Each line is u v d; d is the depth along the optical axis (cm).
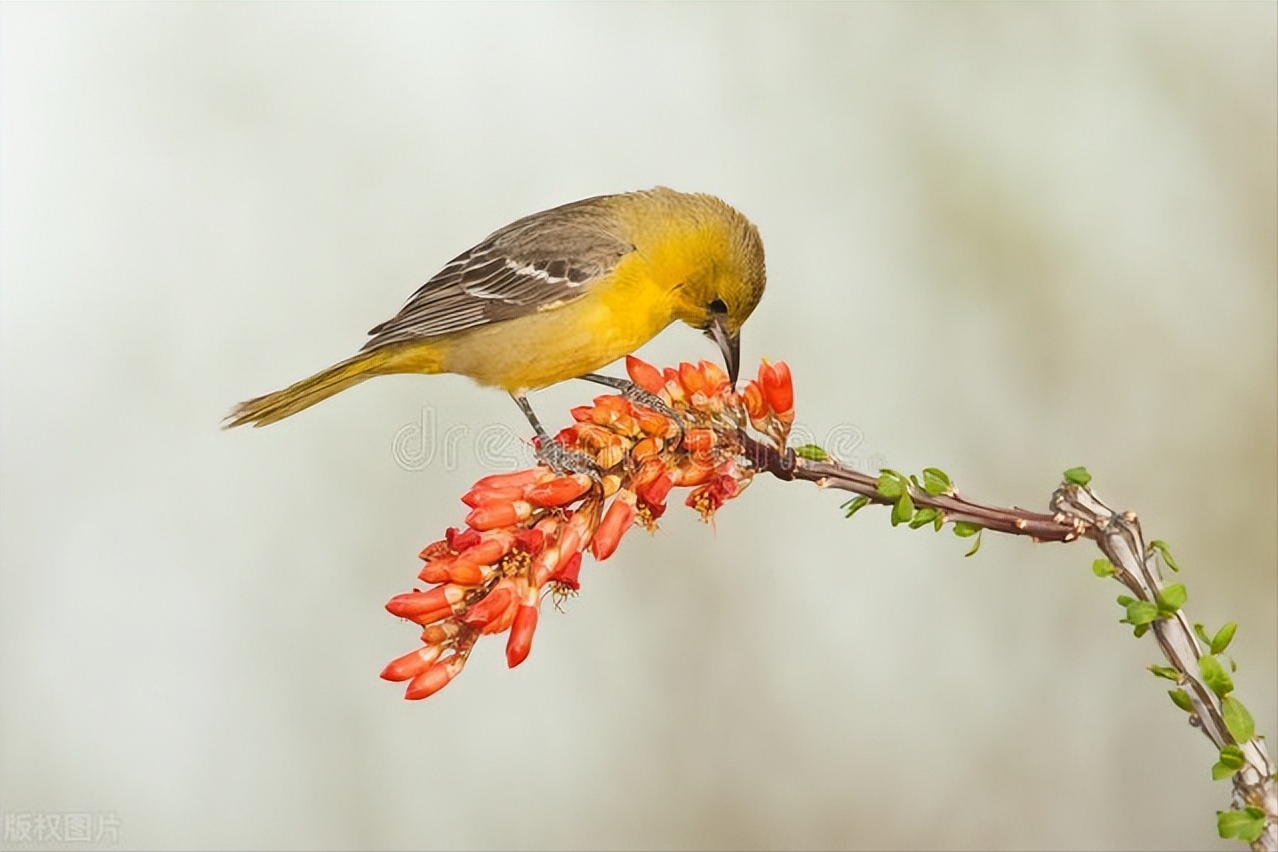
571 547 561
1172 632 550
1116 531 558
